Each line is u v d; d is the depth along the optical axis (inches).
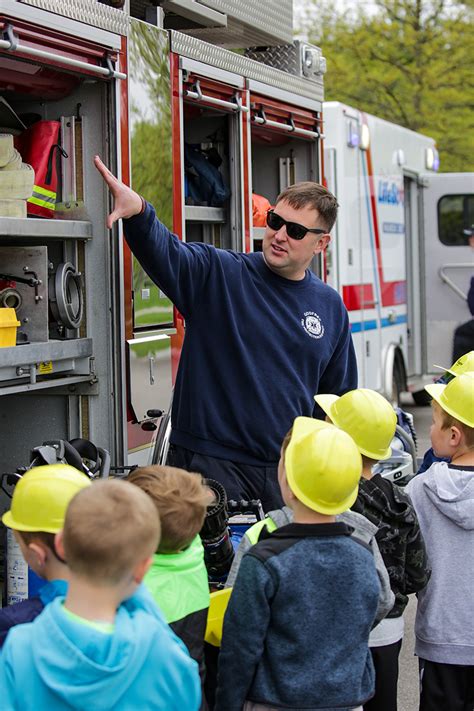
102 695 88.0
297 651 113.0
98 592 89.0
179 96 196.5
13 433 181.8
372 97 877.2
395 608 141.1
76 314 173.6
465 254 475.8
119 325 175.5
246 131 227.0
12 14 147.3
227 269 165.3
